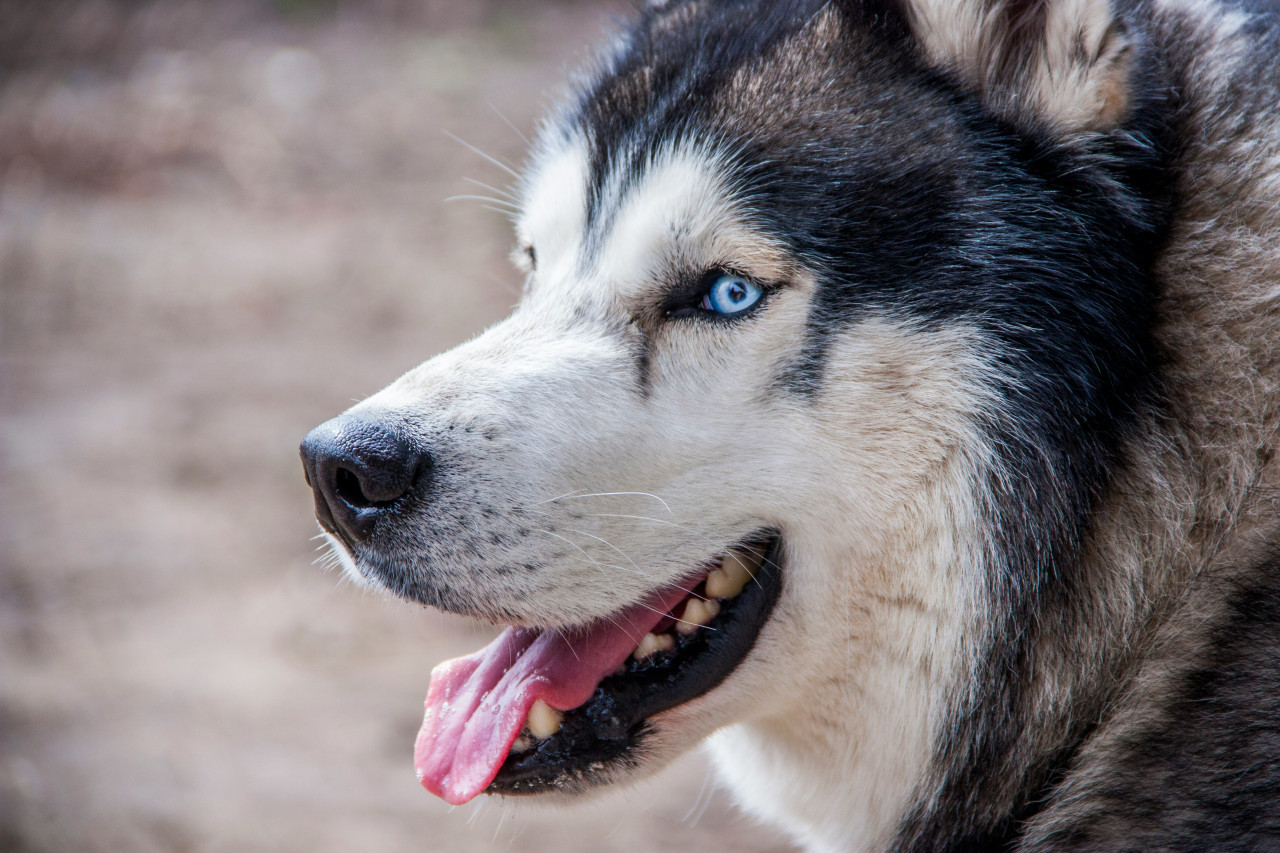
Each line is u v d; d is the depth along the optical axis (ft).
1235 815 6.76
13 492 22.53
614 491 7.85
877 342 7.65
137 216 35.76
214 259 33.12
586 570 7.84
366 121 41.22
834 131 7.95
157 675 17.15
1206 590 7.42
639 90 8.88
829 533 7.84
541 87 42.55
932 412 7.61
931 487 7.67
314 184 37.55
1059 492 7.53
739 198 7.90
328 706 16.60
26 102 41.55
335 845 13.43
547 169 9.46
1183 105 7.91
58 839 13.20
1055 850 7.45
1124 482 7.58
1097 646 7.68
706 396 7.91
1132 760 7.35
